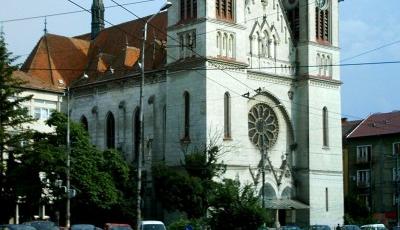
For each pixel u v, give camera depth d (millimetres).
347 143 135500
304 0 107500
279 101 103750
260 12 102562
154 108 100188
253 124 100375
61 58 117625
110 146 106938
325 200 106125
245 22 99375
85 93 111312
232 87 95625
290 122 105125
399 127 129125
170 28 98000
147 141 100188
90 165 85000
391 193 127188
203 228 75000
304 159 104875
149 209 97438
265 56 102438
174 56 97062
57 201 83062
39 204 82688
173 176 86688
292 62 106625
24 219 86125
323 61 108625
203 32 93500
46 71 114500
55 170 81188
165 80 98938
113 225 63438
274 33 104188
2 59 78562
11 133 83000
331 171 107438
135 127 103062
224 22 95688
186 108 94812
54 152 81438
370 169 131125
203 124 92062
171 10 98312
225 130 94188
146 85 101938
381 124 132625
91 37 128125
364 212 117625
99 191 85312
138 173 52625
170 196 86062
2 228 57188
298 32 108000
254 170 98562
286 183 103312
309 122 105250
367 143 132375
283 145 104250
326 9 110375
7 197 81938
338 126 109375
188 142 93562
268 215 61969
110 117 107438
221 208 61656
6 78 78188
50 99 102562
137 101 103000
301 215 104375
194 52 94500
